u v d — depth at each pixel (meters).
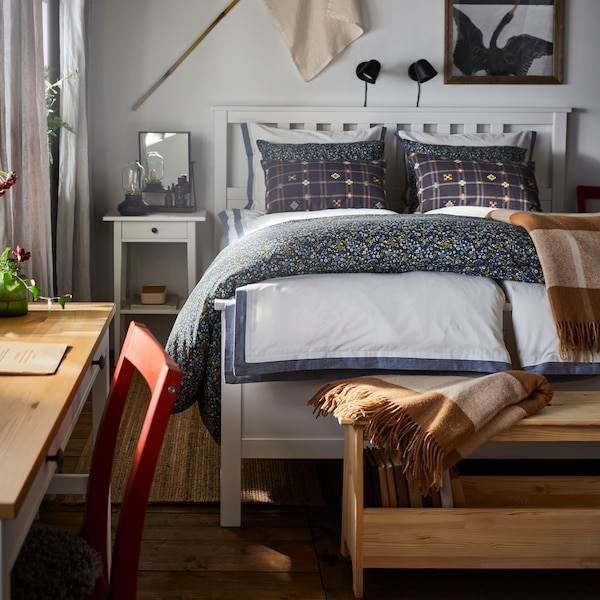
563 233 2.59
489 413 2.03
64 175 3.96
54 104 4.06
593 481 2.26
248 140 4.42
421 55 4.55
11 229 2.90
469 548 2.07
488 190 4.05
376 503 2.14
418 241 2.54
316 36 4.49
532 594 2.14
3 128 2.79
